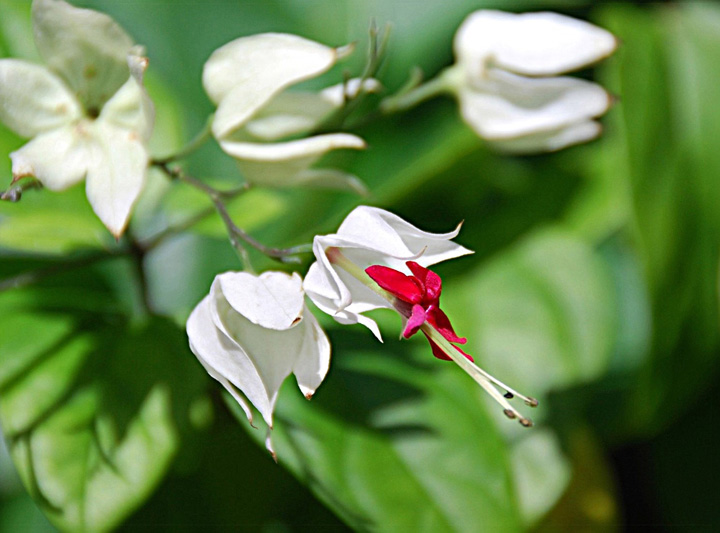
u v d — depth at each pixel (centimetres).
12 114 32
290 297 31
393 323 35
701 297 39
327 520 37
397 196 38
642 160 38
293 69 32
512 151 37
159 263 38
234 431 37
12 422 33
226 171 38
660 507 39
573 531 38
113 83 33
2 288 34
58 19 32
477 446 34
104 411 33
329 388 34
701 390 38
